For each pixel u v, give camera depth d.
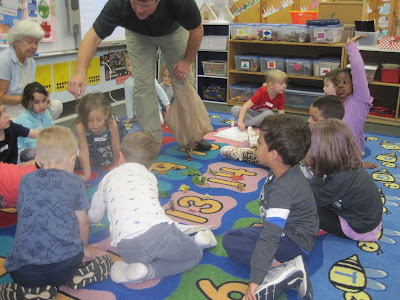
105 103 2.27
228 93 4.61
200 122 2.86
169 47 2.69
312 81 4.47
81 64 2.29
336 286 1.56
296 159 1.48
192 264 1.63
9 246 1.81
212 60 4.86
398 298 1.49
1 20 3.19
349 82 2.68
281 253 1.55
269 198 1.52
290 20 4.83
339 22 3.88
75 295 1.50
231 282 1.57
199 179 2.51
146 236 1.45
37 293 1.39
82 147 2.30
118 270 1.56
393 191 2.38
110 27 2.36
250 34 4.33
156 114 2.92
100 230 1.93
